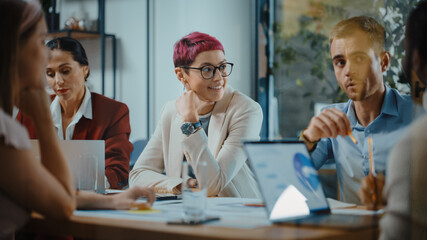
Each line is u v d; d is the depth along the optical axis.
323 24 3.60
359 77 2.05
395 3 2.39
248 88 4.45
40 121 1.28
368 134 1.96
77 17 4.88
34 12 1.28
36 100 1.28
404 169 1.05
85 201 1.33
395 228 1.04
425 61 1.31
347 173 2.03
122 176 2.41
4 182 1.12
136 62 5.23
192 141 2.02
